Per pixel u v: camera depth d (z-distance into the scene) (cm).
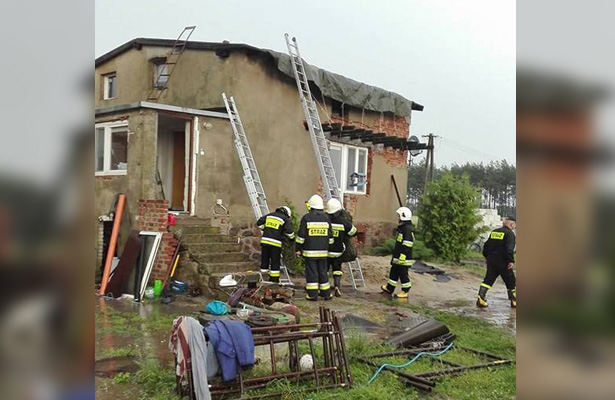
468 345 706
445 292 1200
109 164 1113
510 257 1015
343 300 1005
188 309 863
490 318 919
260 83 1256
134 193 1038
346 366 523
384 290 1116
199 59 1252
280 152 1303
